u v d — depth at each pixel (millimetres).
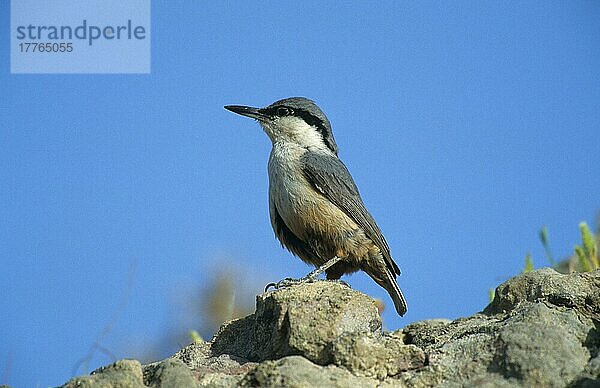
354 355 9500
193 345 11625
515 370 9062
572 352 9297
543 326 9539
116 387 8883
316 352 9945
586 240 14039
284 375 8797
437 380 9352
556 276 11211
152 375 9461
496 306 11695
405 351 9680
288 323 10195
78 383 8844
